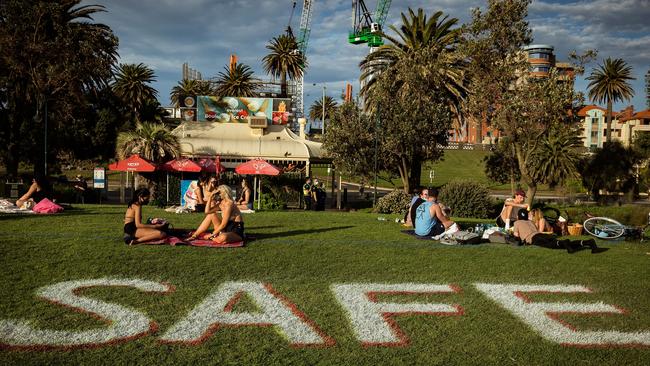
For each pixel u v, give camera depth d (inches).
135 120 2055.9
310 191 1056.8
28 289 264.7
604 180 1691.7
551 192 2361.0
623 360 200.7
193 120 1408.7
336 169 1201.4
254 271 318.3
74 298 254.5
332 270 329.1
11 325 215.9
